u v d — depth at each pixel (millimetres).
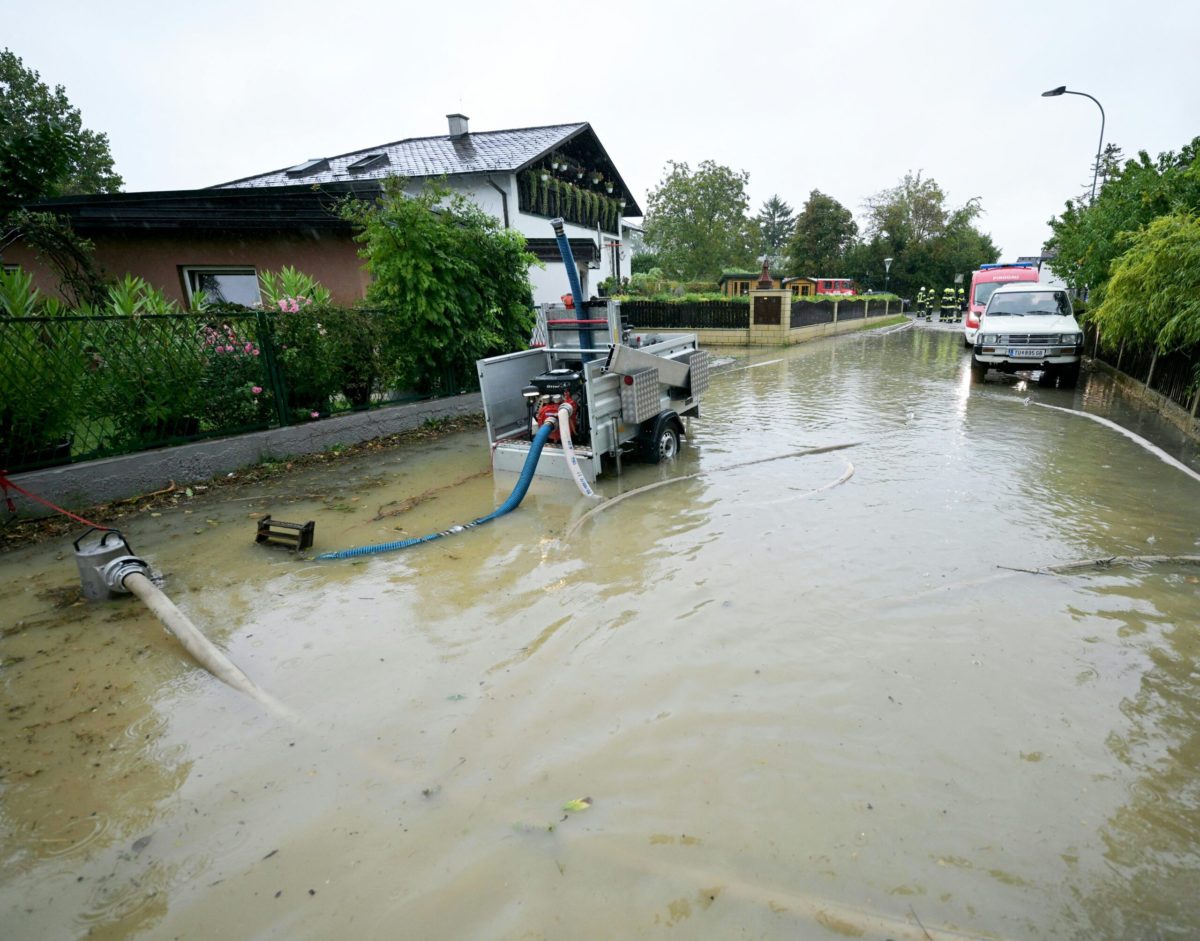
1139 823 2229
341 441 7898
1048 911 1911
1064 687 2979
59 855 2209
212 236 12078
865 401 10727
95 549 4070
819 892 1979
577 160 23141
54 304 6691
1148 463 6660
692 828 2236
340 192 11352
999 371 14188
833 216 54844
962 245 58094
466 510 5688
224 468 6727
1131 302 8703
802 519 5211
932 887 1993
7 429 5445
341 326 7898
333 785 2496
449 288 8977
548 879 2051
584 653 3354
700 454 7402
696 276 36781
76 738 2809
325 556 4688
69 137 9562
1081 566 4207
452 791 2443
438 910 1958
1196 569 4160
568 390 6574
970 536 4766
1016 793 2367
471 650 3430
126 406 6098
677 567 4371
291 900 2014
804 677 3092
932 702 2889
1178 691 2945
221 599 4094
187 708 3006
